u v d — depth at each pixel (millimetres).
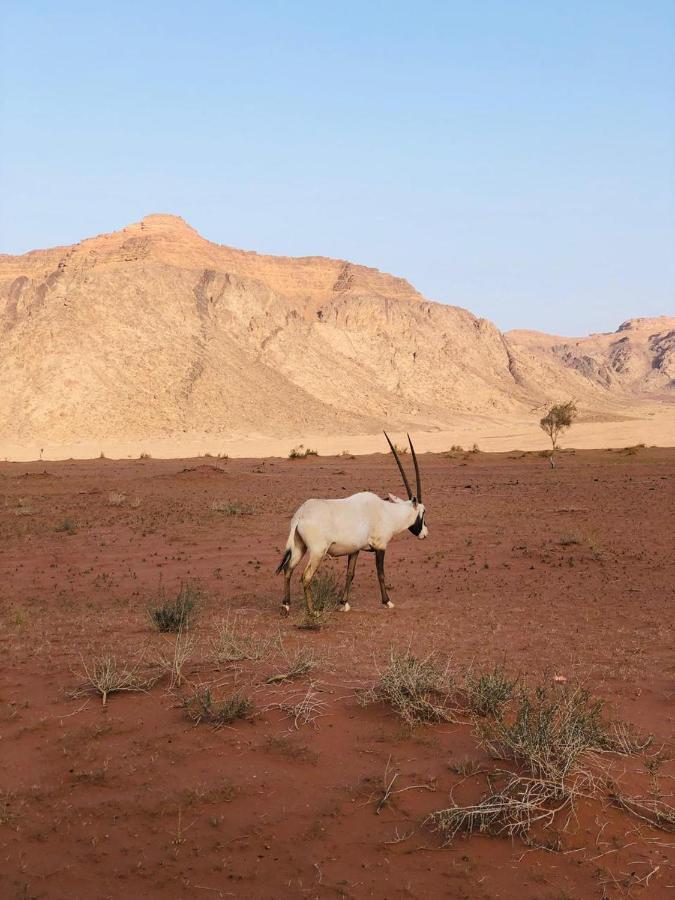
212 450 124562
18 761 5961
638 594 13938
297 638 9898
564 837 4812
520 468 58781
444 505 31594
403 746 6121
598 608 12719
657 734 6535
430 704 6793
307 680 7691
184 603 10945
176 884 4395
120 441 182125
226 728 6469
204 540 21703
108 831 4934
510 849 4711
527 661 9000
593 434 106250
